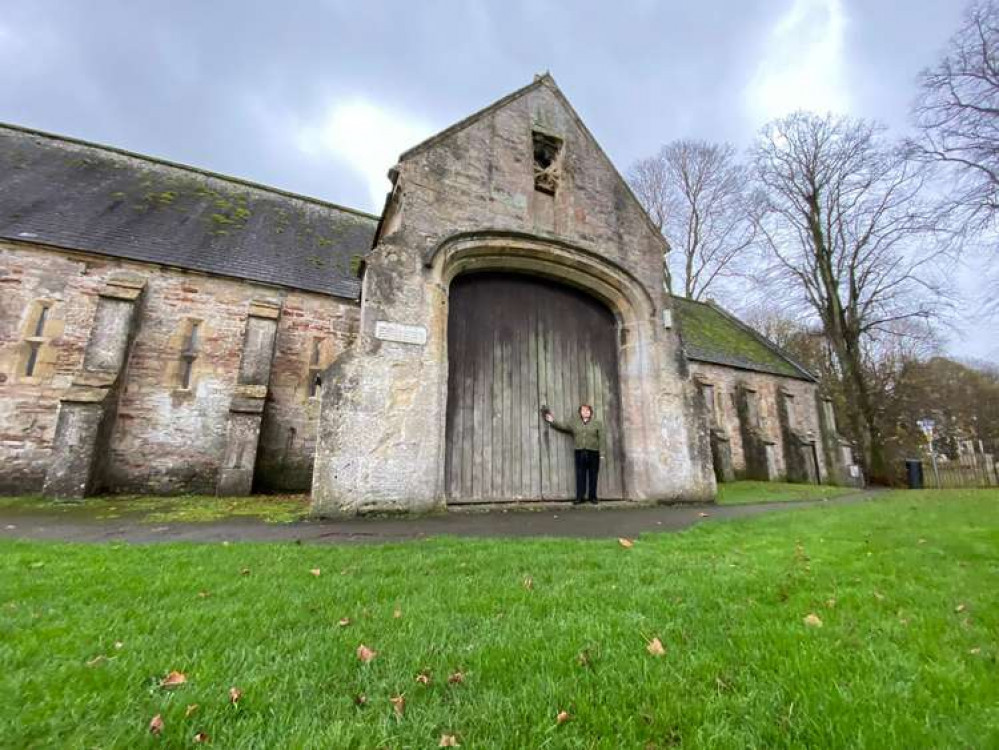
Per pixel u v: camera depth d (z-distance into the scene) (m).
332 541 5.07
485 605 2.83
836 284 26.67
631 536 5.44
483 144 8.95
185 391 12.25
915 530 5.43
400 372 7.29
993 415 34.19
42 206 12.89
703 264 33.12
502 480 8.46
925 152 16.94
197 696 1.76
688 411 9.70
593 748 1.51
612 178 10.47
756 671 2.00
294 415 13.34
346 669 2.00
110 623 2.47
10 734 1.51
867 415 25.39
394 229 8.78
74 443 9.98
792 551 4.40
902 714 1.64
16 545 4.53
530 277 9.62
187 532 5.66
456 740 1.54
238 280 13.44
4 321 11.10
